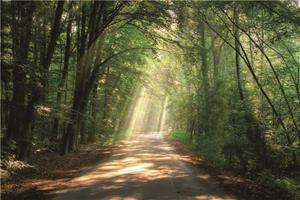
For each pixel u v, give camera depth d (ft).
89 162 69.82
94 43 83.15
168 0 69.77
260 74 64.03
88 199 37.86
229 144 65.62
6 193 38.93
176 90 165.37
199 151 97.60
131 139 158.10
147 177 52.65
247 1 54.03
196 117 117.60
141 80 126.00
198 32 96.22
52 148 80.74
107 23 78.64
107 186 45.21
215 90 94.63
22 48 49.93
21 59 43.50
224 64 101.45
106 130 142.92
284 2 51.70
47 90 56.44
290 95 59.41
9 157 43.04
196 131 124.36
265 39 69.10
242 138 63.46
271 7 52.26
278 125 61.41
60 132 91.86
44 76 48.65
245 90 68.28
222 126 80.59
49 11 61.31
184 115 149.59
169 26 75.15
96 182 47.88
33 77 45.91
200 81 113.09
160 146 118.01
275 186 47.06
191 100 123.75
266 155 59.21
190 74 123.13
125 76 127.34
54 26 53.36
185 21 73.77
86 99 87.25
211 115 94.79
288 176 53.72
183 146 120.37
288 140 57.26
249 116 61.77
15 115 53.21
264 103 62.85
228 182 51.19
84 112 88.12
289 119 59.52
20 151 52.65
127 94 143.95
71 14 71.61
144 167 63.16
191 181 50.55
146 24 79.82
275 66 63.21
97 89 120.78
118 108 158.51
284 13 52.11
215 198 39.91
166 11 71.15
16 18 46.78
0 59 39.83
